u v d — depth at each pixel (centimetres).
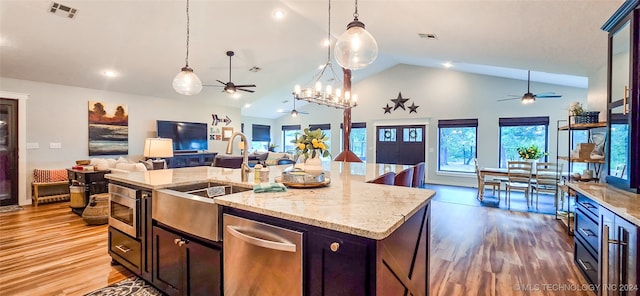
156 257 205
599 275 193
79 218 419
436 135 812
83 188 440
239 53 584
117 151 650
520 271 255
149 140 400
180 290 186
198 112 823
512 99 706
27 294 213
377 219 124
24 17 377
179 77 326
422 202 157
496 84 729
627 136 210
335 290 122
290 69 724
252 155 866
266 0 436
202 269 171
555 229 380
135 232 220
